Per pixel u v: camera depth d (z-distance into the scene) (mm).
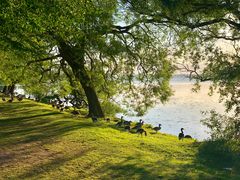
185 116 68000
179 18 23234
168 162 19609
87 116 34969
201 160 20812
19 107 39531
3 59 34688
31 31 18922
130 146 22406
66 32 22906
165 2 22500
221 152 22000
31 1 16812
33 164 17828
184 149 23219
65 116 33531
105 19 28891
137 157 19984
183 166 19078
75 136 24031
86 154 19875
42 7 17078
